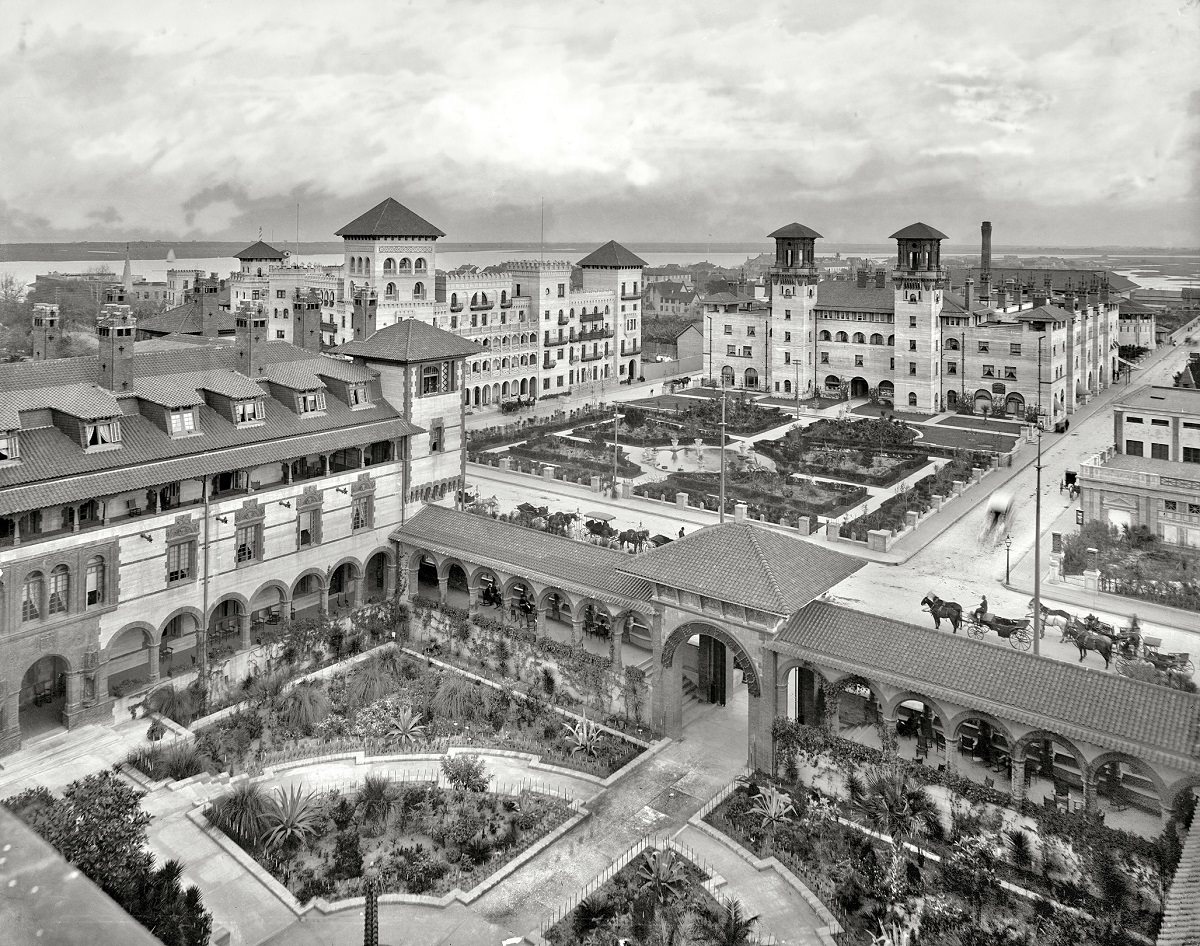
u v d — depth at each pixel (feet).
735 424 451.12
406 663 203.92
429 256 471.62
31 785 152.76
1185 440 305.12
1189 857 113.29
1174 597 236.84
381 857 137.90
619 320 604.49
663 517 317.63
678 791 157.17
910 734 166.61
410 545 226.17
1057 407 473.26
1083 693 134.41
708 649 188.14
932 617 226.17
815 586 161.99
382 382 236.02
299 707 177.68
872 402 516.32
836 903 127.75
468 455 398.83
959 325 486.38
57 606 167.63
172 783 154.92
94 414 174.09
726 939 117.19
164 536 182.70
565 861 137.90
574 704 187.93
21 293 589.32
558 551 200.95
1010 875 132.26
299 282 504.02
